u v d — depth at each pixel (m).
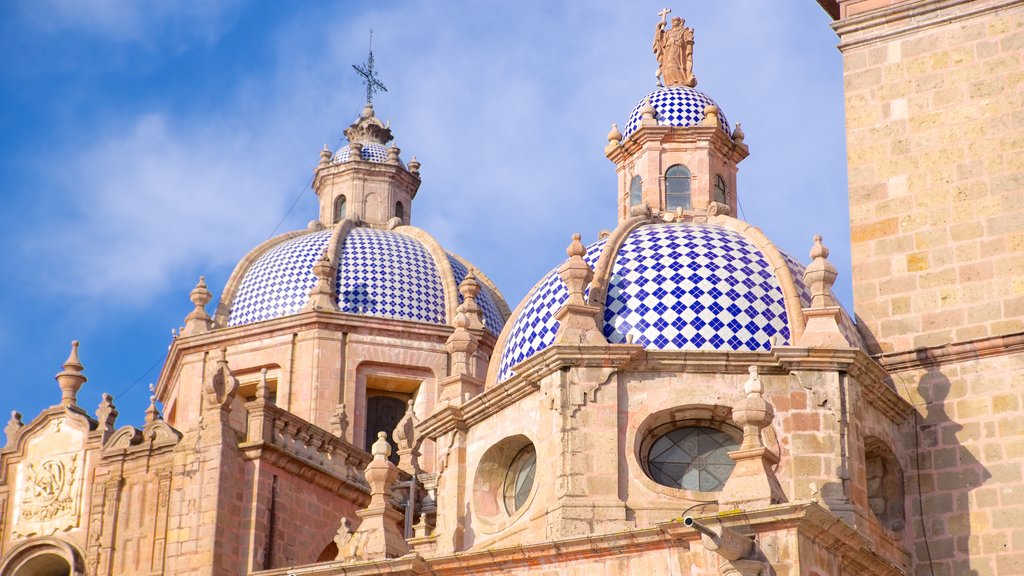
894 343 34.69
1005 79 35.19
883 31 36.62
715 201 38.62
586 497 31.30
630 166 39.53
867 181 35.91
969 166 35.03
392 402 50.84
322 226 55.38
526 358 33.78
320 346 49.25
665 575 29.31
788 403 31.92
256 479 40.53
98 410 43.09
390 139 58.66
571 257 33.34
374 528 33.47
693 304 33.25
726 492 29.28
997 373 33.59
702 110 39.38
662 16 41.66
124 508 41.22
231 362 49.88
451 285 52.06
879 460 34.06
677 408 31.91
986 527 32.81
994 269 34.22
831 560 29.14
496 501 33.97
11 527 42.84
